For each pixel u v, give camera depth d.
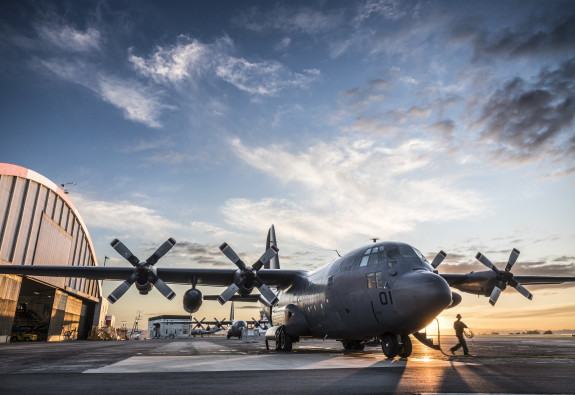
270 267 29.58
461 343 14.13
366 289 13.16
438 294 11.18
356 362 10.98
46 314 40.47
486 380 6.85
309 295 17.41
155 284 17.70
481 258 19.06
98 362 11.30
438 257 18.41
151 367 9.64
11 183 32.06
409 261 12.50
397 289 11.92
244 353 16.09
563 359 11.95
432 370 8.67
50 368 9.41
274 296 18.22
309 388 5.96
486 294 20.36
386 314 12.34
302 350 19.16
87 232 49.91
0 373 8.24
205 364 10.45
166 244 18.16
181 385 6.32
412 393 5.46
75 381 6.86
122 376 7.68
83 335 54.94
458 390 5.73
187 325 90.31
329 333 16.45
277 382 6.69
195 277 21.03
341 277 14.62
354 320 14.03
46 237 37.81
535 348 20.75
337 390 5.75
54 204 39.88
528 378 7.12
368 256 13.73
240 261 18.52
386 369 8.93
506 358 12.48
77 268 20.56
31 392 5.55
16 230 32.47
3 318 30.25
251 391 5.67
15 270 20.45
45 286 38.69
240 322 51.94
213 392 5.57
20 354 15.62
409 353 12.89
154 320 94.44
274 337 18.38
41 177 36.06
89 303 56.28
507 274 18.94
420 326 11.88
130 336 88.81
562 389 5.84
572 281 22.86
